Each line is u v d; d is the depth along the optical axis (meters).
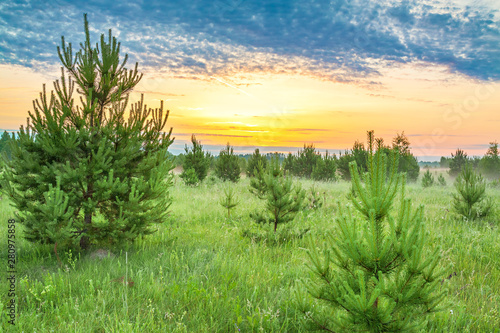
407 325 2.21
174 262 5.05
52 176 5.03
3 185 4.97
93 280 4.25
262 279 4.48
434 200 12.48
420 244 2.13
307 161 25.91
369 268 2.37
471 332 3.33
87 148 5.44
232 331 3.23
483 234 7.04
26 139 5.06
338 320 2.43
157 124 5.95
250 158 22.16
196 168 17.75
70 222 4.77
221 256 5.34
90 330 2.99
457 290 4.25
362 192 2.50
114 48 5.84
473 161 26.16
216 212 9.59
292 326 3.32
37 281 4.07
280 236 6.71
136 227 5.49
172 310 3.58
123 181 5.41
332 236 2.59
